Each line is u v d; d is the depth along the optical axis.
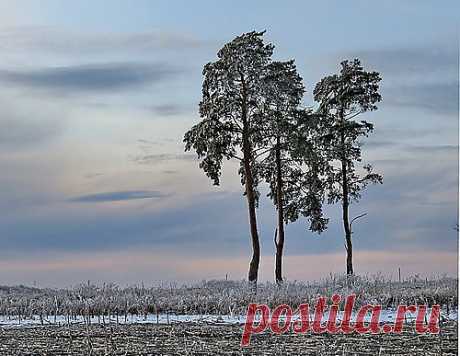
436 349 24.81
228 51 54.12
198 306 40.44
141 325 33.53
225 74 53.91
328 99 59.00
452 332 29.62
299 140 54.69
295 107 55.72
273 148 56.06
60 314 39.62
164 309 40.25
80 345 26.38
